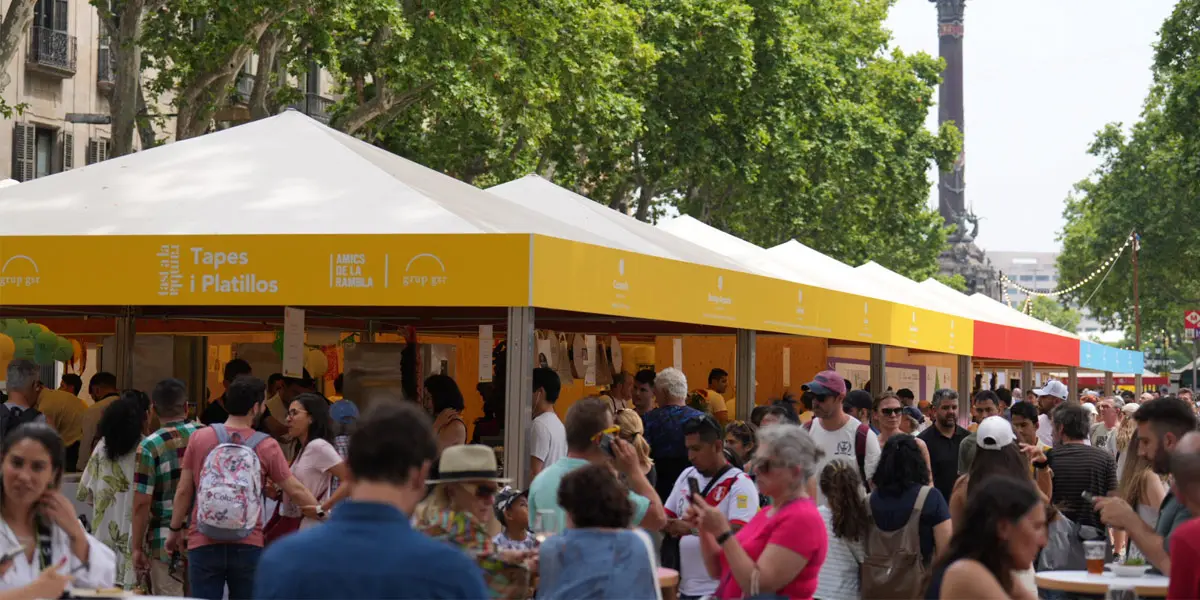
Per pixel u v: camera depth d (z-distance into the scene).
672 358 19.12
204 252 9.41
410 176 11.38
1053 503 9.88
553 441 9.67
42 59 34.69
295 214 9.95
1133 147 71.81
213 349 18.62
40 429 5.82
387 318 14.37
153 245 9.45
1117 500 7.09
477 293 9.18
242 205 10.16
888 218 49.34
